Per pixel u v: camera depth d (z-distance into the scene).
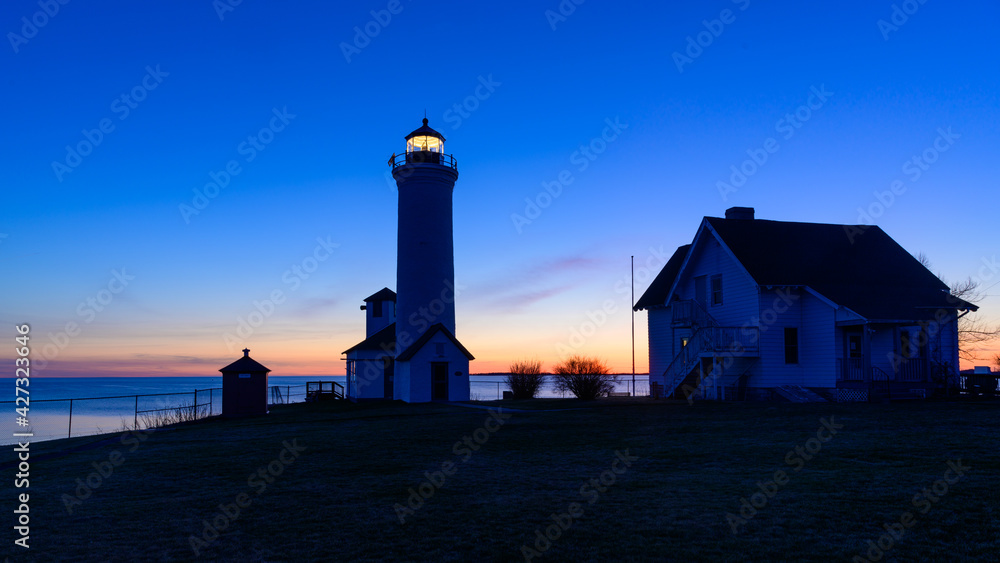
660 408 25.84
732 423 19.14
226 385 30.97
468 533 8.41
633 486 10.84
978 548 7.23
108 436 23.62
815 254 31.64
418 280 39.78
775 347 29.83
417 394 37.72
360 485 11.66
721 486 10.56
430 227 40.09
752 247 31.28
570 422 21.23
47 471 14.55
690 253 34.09
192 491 11.62
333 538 8.35
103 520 9.55
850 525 8.17
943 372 28.80
